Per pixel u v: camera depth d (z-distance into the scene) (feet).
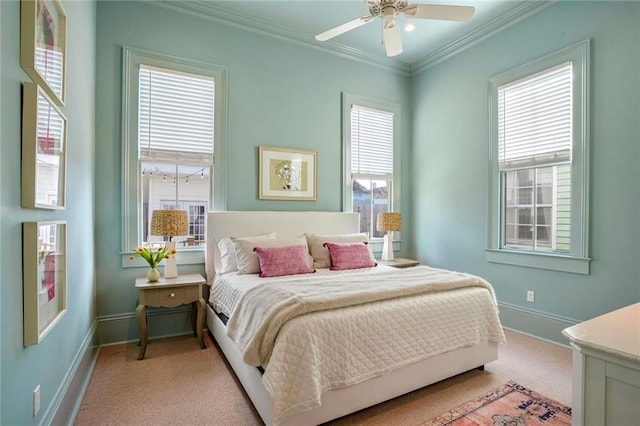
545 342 10.36
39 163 4.49
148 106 10.68
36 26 4.37
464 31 12.73
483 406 6.77
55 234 5.24
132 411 6.58
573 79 9.91
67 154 6.23
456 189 13.82
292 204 13.12
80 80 7.57
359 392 6.18
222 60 11.76
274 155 12.66
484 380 7.86
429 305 7.23
